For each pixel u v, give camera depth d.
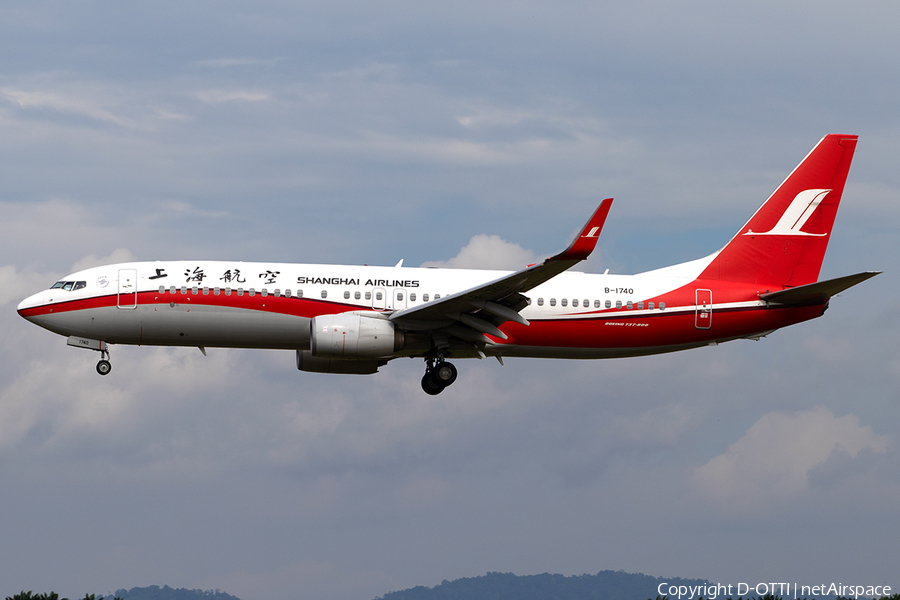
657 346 120.25
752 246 124.75
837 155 127.88
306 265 113.81
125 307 108.25
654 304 118.56
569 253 93.69
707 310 119.69
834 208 126.94
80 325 108.25
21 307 109.19
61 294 108.44
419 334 112.88
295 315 110.56
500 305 106.81
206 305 109.06
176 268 110.69
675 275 122.69
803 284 125.12
